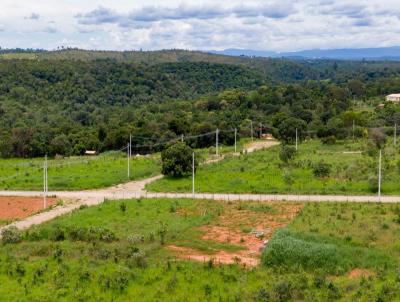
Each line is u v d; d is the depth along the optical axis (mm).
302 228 43156
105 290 30828
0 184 67250
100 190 64250
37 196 60750
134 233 42688
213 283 31531
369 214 47844
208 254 37938
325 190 60125
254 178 65812
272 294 29344
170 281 31453
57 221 47406
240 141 113312
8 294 30328
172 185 64562
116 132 112625
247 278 32281
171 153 68000
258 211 51094
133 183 68438
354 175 65000
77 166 79312
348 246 38156
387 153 80688
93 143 114062
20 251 38438
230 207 53156
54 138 113438
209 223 46781
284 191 60438
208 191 61656
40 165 83125
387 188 59531
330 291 29688
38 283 31875
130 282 31812
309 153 86000
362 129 107688
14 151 107125
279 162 74562
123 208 51125
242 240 41188
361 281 31281
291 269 34000
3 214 53094
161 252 37969
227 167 73375
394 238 40000
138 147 109812
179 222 46344
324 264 34500
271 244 36625
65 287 31234
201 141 109438
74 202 57406
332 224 44156
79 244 39688
